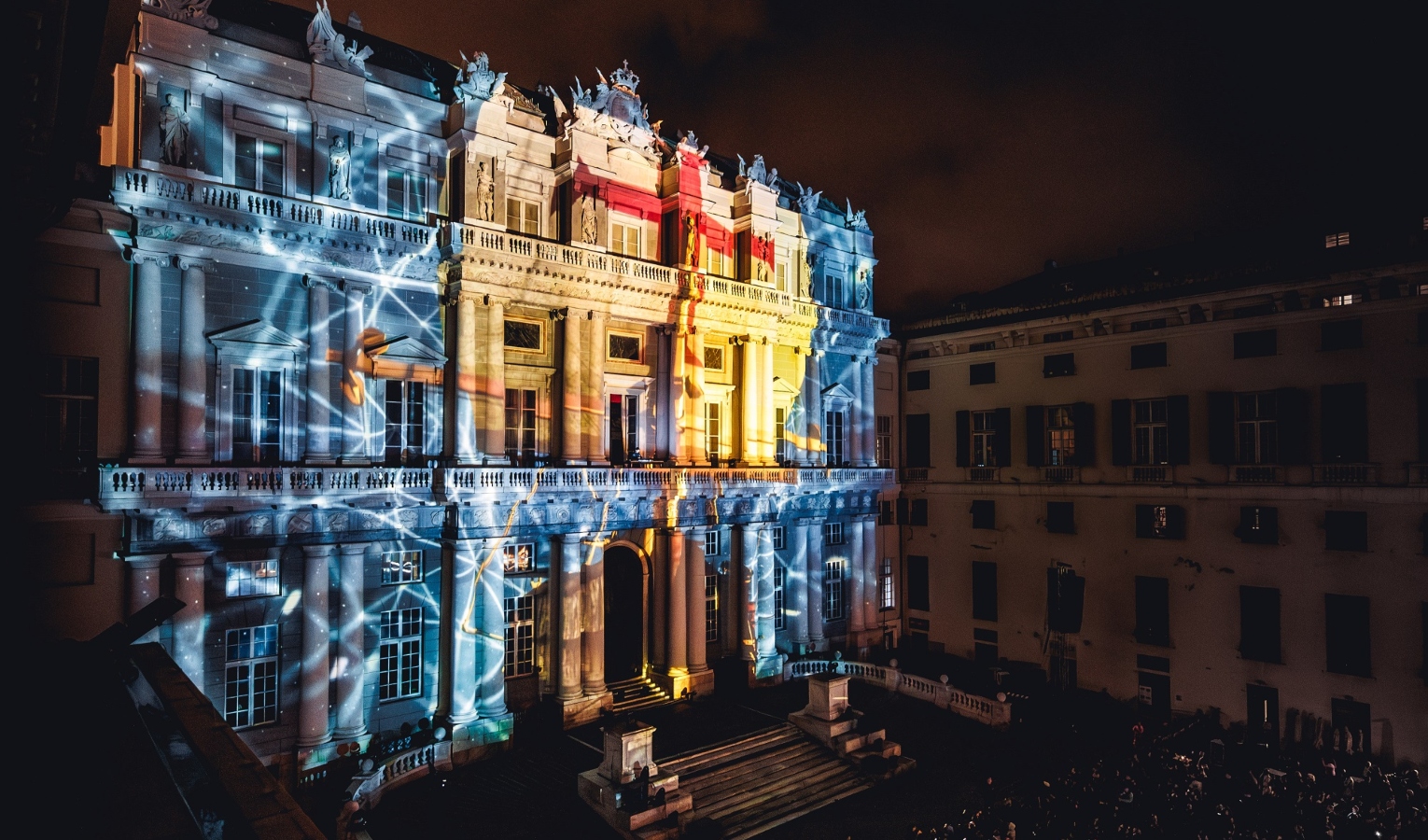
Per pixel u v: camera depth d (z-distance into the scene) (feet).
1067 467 123.85
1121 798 79.15
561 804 79.05
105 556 71.82
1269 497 103.45
